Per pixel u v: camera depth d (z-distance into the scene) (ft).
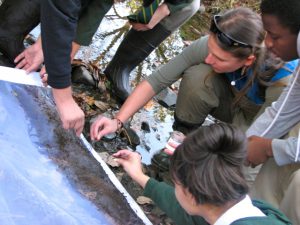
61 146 5.68
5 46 7.36
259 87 7.14
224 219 3.88
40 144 5.49
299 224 5.43
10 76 6.12
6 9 7.25
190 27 12.52
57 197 4.87
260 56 6.41
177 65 7.31
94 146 7.08
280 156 5.74
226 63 6.37
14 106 5.71
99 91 8.31
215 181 3.74
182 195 4.06
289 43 5.03
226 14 6.25
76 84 8.21
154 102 8.82
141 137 7.73
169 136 8.04
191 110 7.84
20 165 4.94
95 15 6.82
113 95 8.43
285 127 6.14
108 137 7.28
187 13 8.08
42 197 4.68
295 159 5.57
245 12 6.19
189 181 3.82
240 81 7.30
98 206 5.15
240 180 3.81
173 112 8.79
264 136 6.22
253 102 7.38
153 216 6.35
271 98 6.85
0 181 4.58
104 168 5.96
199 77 7.49
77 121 5.60
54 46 4.89
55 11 4.71
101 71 8.80
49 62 5.03
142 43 8.09
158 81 7.07
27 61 6.54
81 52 9.17
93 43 9.65
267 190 6.19
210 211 4.00
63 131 5.87
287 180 6.02
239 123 7.66
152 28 7.89
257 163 6.07
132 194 6.58
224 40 6.10
